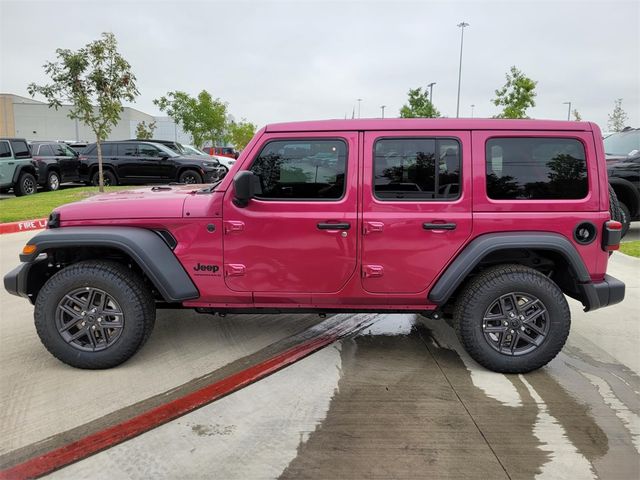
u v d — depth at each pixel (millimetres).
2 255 7469
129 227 3623
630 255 7176
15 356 3916
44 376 3572
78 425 2939
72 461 2607
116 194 4141
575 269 3512
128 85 14273
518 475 2508
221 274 3645
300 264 3602
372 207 3531
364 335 4434
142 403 3197
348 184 3525
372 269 3574
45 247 3521
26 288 3688
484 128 3504
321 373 3650
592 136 3518
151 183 16781
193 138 31344
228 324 4688
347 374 3637
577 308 5199
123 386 3424
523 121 3527
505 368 3594
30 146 16203
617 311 5070
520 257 3746
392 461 2619
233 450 2711
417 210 3520
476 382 3518
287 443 2777
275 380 3531
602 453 2691
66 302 3598
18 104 54938
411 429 2916
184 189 4523
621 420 3021
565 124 3529
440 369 3729
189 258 3639
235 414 3078
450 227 3506
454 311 3734
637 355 4016
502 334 3588
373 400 3254
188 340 4285
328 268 3600
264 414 3078
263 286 3648
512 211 3516
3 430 2885
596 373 3680
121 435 2836
